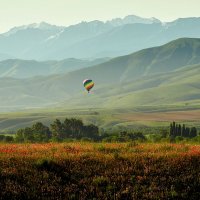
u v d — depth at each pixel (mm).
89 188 61031
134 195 59906
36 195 57938
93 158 70938
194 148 83500
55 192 59344
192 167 68688
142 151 80438
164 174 66250
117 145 90250
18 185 59562
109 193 60062
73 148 82500
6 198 56938
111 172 66062
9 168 64375
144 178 64438
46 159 67625
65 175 64438
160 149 83000
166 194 60531
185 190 61969
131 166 68188
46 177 62750
